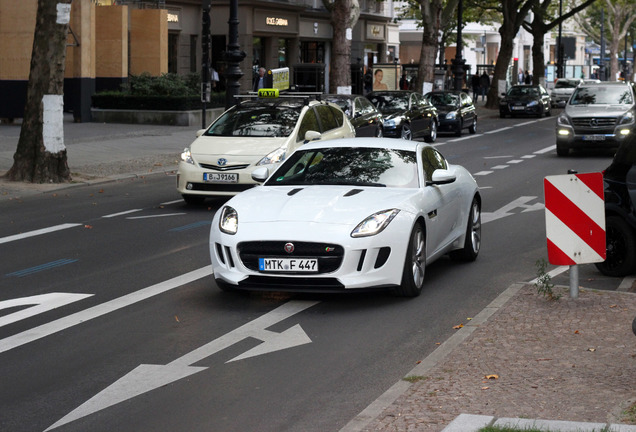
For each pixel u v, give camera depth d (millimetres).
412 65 54938
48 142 19000
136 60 40312
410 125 29547
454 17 61031
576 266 8508
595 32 112250
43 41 18859
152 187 18844
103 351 7301
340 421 5699
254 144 15391
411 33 88875
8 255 11539
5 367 6910
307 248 8398
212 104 36625
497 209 15375
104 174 20531
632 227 9961
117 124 34344
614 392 5789
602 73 98562
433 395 5844
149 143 27484
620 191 10008
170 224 13859
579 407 5520
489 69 69375
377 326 8000
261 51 51062
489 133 36781
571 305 8234
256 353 7219
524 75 88250
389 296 9109
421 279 9195
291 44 53750
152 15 40031
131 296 9203
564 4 88375
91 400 6148
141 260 11078
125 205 16094
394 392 6027
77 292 9414
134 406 6031
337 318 8281
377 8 65375
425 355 7137
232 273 8656
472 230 10906
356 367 6832
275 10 50781
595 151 27562
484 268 10578
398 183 9539
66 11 18859
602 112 25250
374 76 48031
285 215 8680
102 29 38188
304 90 43188
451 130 34312
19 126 33000
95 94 35406
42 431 5613
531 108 47812
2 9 33688
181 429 5609
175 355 7164
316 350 7289
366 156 9953
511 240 12445
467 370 6375
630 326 7473
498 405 5598
